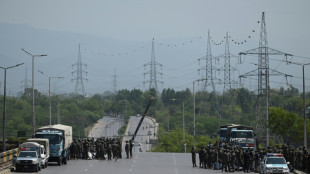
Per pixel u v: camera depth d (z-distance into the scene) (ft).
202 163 586.04
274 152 553.64
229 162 534.37
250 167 547.49
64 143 589.73
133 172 515.50
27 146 520.83
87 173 499.92
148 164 613.52
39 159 514.68
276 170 472.44
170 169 555.28
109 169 542.16
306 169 506.89
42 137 573.33
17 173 488.02
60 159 577.43
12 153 583.17
